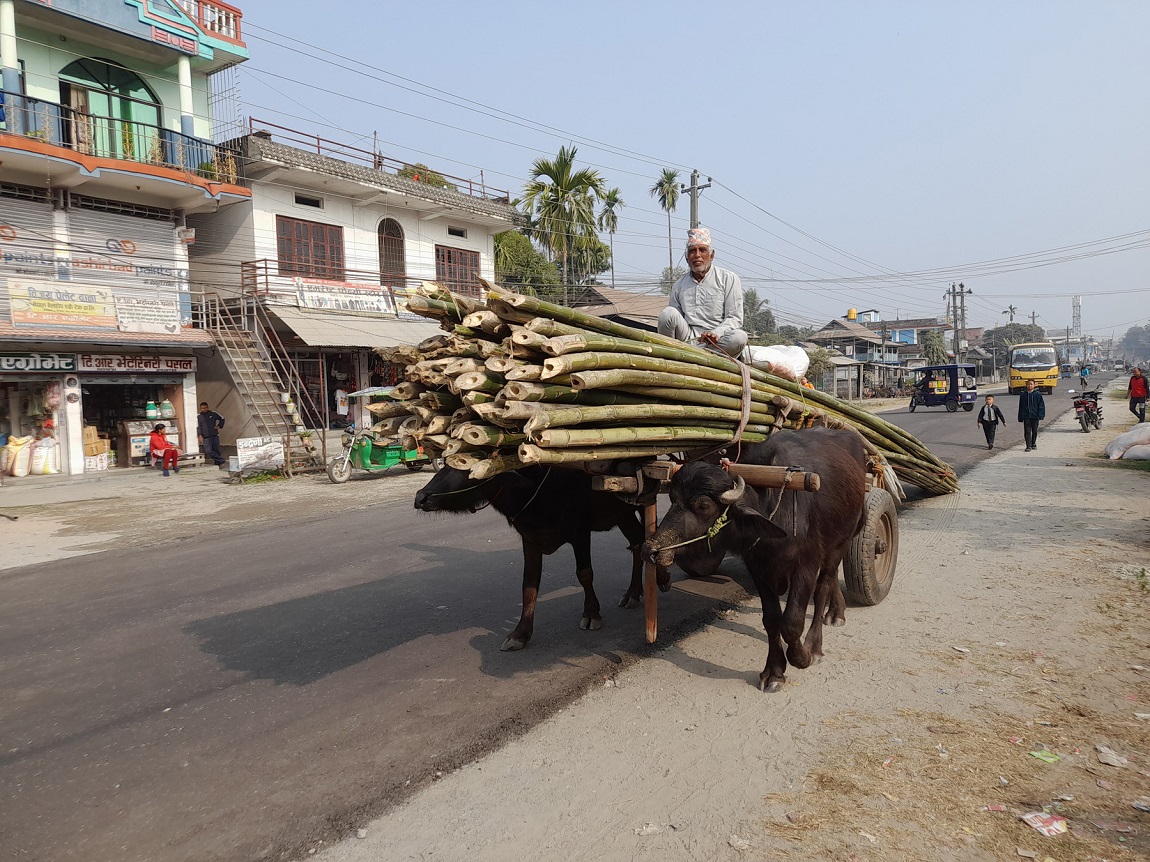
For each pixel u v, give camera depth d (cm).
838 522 462
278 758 389
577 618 598
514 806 331
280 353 2069
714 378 453
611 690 454
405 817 328
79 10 1622
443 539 926
